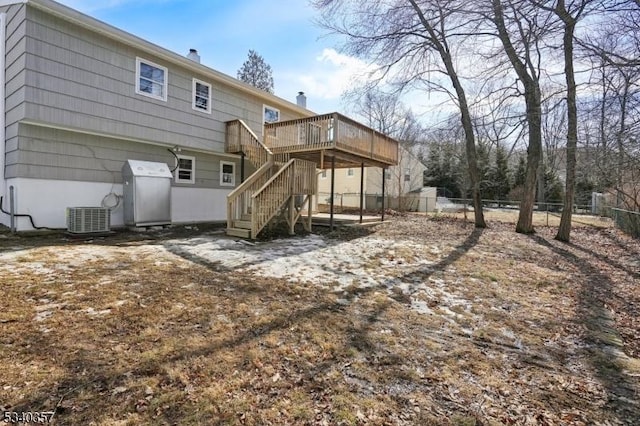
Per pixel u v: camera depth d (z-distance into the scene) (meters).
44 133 8.04
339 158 11.80
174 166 11.02
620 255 8.32
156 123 9.80
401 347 3.10
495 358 3.02
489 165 32.19
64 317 3.23
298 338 3.12
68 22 7.81
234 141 11.60
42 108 7.45
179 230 9.60
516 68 7.41
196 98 10.94
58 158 8.30
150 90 9.62
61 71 7.73
